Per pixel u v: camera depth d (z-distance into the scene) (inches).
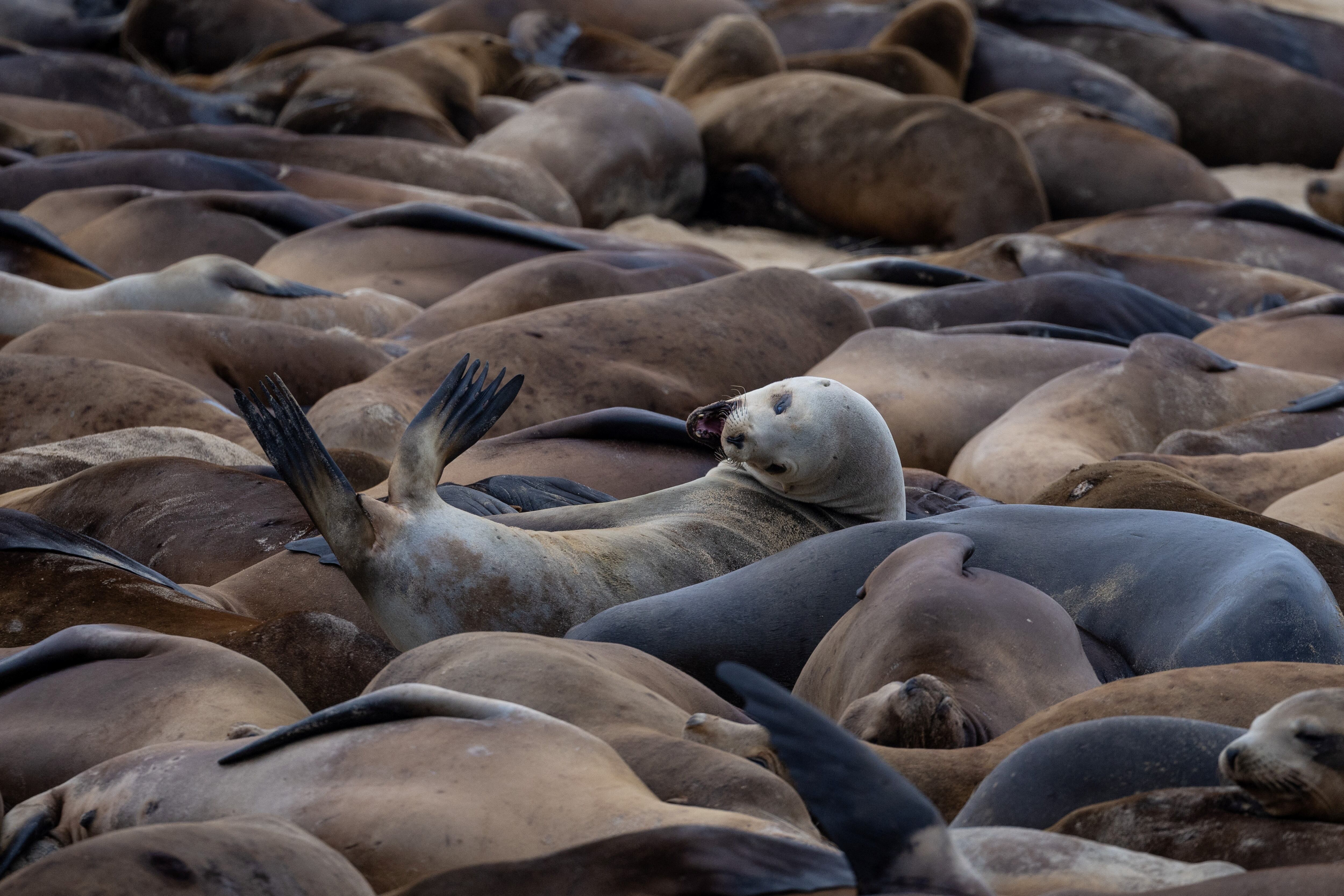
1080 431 1161.4
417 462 704.4
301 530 885.8
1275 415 1181.7
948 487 1069.1
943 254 1990.7
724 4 3329.2
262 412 687.7
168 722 573.0
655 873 373.1
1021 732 533.3
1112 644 699.4
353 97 2482.8
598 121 2298.2
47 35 3206.2
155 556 896.9
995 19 3189.0
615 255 1544.0
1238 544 698.2
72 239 1745.8
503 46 2920.8
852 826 362.6
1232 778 444.5
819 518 837.2
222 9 3070.9
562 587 719.7
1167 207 2046.0
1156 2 3221.0
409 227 1665.8
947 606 617.3
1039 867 418.6
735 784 457.1
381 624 704.4
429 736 469.4
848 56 2743.6
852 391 832.9
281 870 388.5
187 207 1737.2
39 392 1116.5
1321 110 2933.1
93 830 502.3
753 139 2437.3
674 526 800.9
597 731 507.8
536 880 371.2
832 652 663.1
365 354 1328.7
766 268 1357.0
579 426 1048.2
